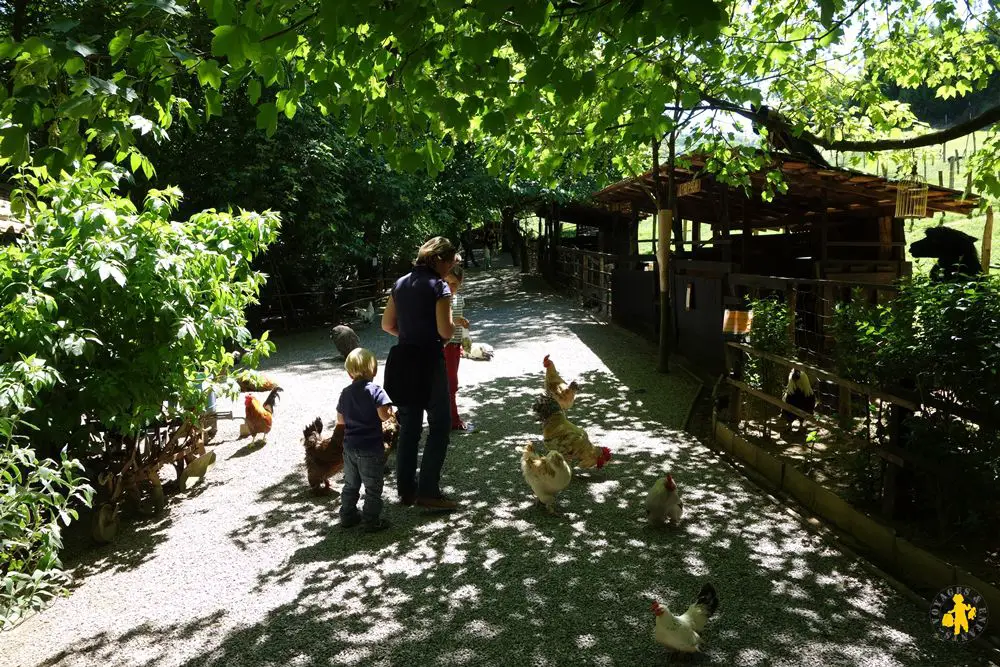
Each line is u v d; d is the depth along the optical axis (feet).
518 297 65.98
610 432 23.21
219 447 23.27
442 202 64.80
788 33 21.56
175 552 15.48
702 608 11.10
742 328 22.71
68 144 10.60
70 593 13.78
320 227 47.75
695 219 50.52
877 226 34.09
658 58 16.89
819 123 26.63
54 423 15.35
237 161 45.01
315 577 13.97
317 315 54.13
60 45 9.75
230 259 19.30
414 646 11.45
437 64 12.62
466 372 33.53
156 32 11.89
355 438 15.60
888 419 15.30
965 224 53.52
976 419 12.47
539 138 19.07
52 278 15.62
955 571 11.91
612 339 41.42
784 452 20.02
